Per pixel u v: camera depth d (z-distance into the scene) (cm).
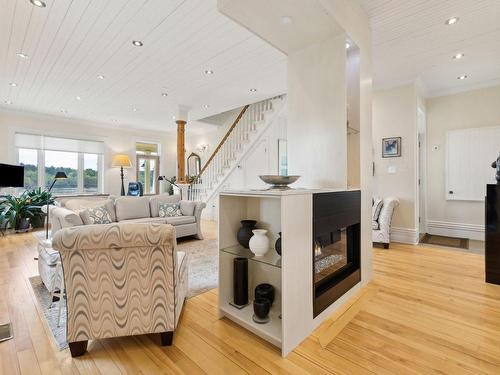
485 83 437
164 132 886
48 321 198
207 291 254
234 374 143
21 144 619
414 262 333
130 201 461
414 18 268
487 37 303
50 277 230
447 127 479
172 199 519
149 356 158
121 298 160
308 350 163
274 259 187
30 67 375
